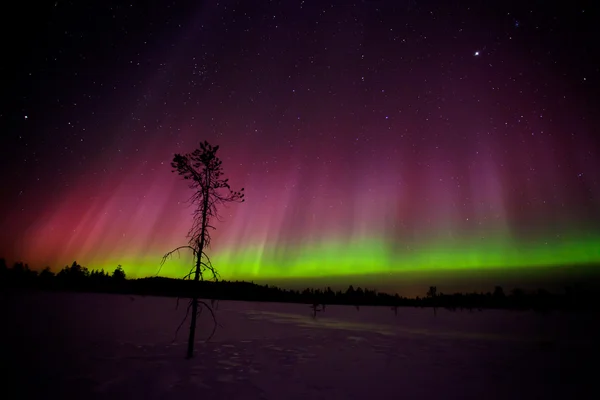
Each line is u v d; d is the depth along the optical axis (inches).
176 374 461.7
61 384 402.9
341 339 888.9
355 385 446.6
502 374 525.3
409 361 616.1
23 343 642.8
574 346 817.5
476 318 1793.8
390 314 2134.6
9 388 383.6
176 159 516.1
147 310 1653.5
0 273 3777.1
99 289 3944.4
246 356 613.9
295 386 432.5
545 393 432.8
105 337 762.8
